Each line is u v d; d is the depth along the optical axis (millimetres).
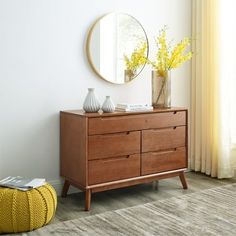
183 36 4070
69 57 3355
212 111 3965
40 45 3199
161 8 3883
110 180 3115
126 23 3621
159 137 3379
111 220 2766
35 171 3271
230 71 3873
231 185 3691
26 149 3213
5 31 3035
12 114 3125
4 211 2498
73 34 3359
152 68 3885
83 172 3010
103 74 3510
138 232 2551
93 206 3105
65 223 2709
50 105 3295
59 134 3357
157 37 3869
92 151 3004
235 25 3875
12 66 3090
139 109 3324
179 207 3039
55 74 3297
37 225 2584
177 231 2564
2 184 2660
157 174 3391
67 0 3301
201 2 3967
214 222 2723
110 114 3066
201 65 4012
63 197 3338
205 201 3189
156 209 2992
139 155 3266
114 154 3121
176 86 4086
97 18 3477
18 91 3133
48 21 3221
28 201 2533
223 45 3828
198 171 4191
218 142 3900
